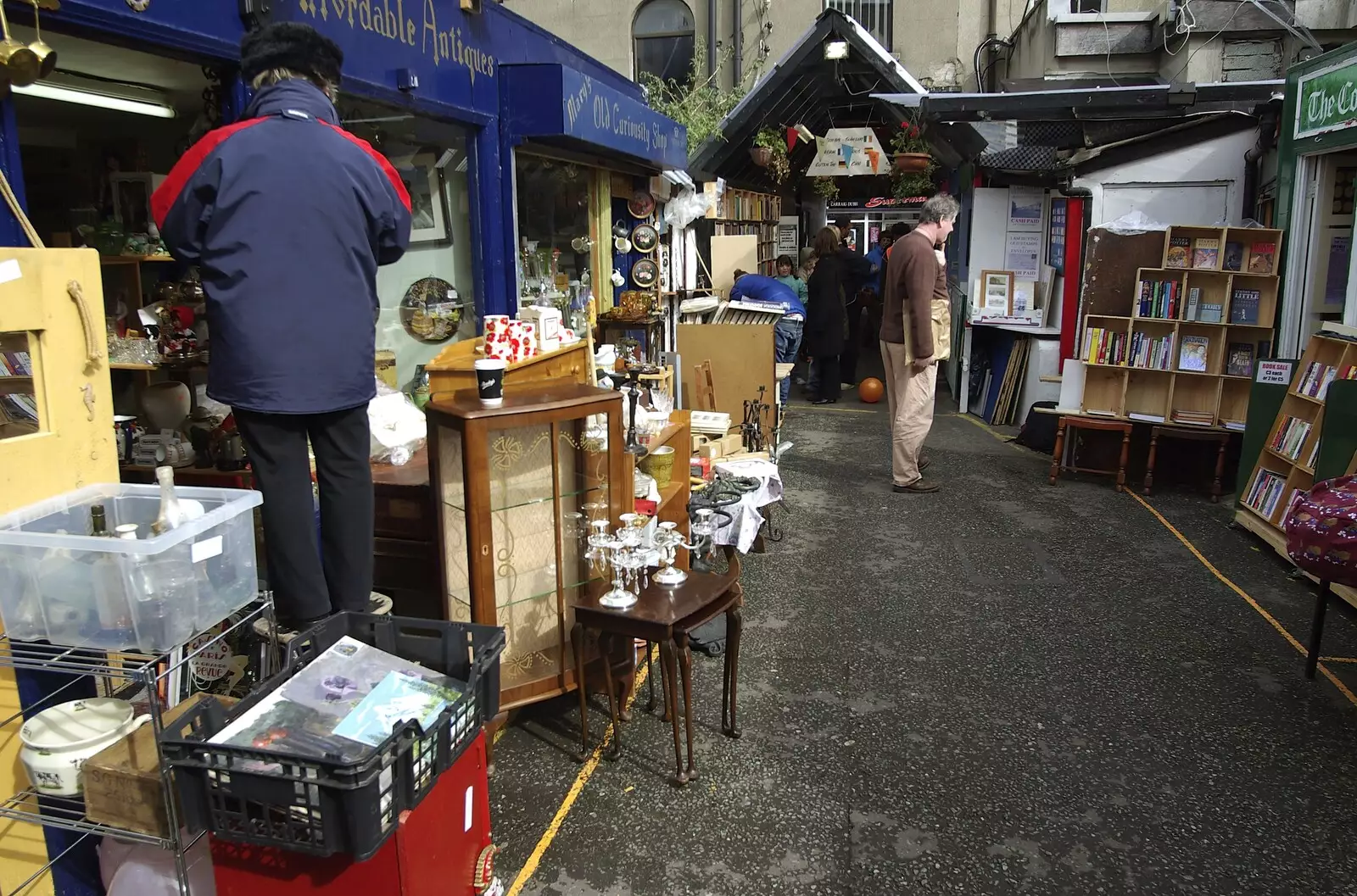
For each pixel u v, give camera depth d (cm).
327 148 238
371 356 252
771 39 1295
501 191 507
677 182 816
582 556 326
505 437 296
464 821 219
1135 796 292
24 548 189
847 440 808
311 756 171
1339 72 560
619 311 695
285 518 245
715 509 425
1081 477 681
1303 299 622
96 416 220
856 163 1062
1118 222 661
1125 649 396
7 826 210
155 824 192
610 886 250
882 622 425
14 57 210
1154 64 984
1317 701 352
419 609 344
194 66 305
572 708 344
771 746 320
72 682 211
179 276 371
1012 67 1198
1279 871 258
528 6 1351
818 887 250
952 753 317
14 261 199
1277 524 506
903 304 616
